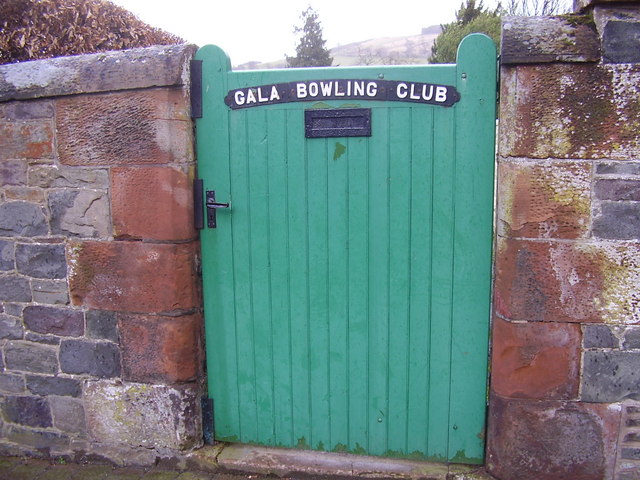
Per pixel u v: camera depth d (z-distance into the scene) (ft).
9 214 9.41
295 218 8.81
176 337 9.05
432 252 8.48
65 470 9.64
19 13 14.62
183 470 9.44
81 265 9.23
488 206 8.23
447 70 8.01
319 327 9.05
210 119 8.79
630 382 7.67
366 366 9.02
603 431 7.86
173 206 8.71
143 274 8.97
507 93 7.44
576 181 7.36
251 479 9.11
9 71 9.05
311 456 9.32
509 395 8.07
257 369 9.40
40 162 9.14
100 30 16.12
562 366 7.80
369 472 8.91
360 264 8.74
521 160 7.45
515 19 7.48
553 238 7.53
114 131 8.73
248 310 9.23
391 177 8.42
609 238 7.39
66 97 8.85
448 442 9.00
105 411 9.60
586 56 7.06
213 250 9.14
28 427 10.08
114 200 8.91
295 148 8.63
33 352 9.78
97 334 9.40
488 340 8.56
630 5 6.98
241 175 8.86
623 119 7.13
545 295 7.67
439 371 8.80
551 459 8.07
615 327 7.57
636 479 7.89
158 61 8.45
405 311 8.73
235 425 9.68
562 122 7.27
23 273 9.55
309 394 9.30
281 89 8.50
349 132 8.41
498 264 7.93
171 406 9.28
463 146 8.14
